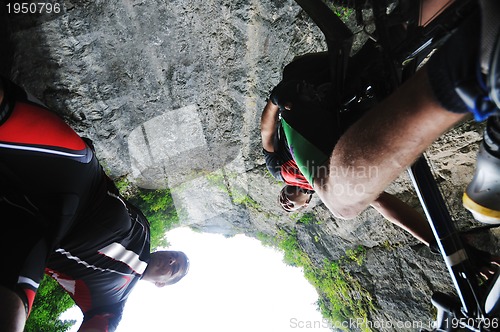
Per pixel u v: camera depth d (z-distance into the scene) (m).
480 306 1.20
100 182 1.88
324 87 1.67
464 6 1.13
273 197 7.10
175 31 4.57
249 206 7.47
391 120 0.73
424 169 1.35
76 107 5.03
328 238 7.52
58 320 5.63
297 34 4.55
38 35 4.16
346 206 1.03
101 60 4.66
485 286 1.30
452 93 0.64
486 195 1.13
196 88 5.04
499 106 0.59
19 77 4.29
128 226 2.06
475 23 0.64
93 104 5.06
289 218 7.89
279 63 4.91
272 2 4.31
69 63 4.55
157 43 4.61
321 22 1.63
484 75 0.61
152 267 2.53
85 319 2.15
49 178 1.54
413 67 1.48
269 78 5.09
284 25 4.50
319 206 7.35
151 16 4.38
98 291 2.10
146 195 6.15
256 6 4.36
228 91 5.24
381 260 6.52
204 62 4.88
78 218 1.78
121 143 5.52
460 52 0.64
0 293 1.25
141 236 2.22
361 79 1.52
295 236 8.22
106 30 4.40
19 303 1.29
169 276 2.61
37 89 4.59
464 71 0.63
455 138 4.18
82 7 4.15
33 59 4.31
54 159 1.53
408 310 6.04
